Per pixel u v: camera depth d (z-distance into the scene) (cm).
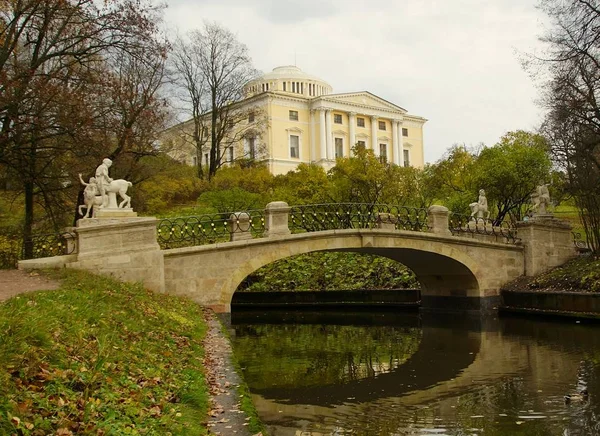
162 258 1664
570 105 2164
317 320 2434
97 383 570
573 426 878
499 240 2398
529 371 1277
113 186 1608
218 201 2994
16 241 2155
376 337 1919
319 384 1224
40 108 1877
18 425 414
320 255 3103
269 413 998
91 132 2000
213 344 1126
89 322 802
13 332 570
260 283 2973
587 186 2211
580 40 2112
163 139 3600
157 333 973
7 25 1902
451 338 1834
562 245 2467
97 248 1569
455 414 966
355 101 6888
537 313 2086
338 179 3284
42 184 2202
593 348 1505
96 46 2069
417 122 7619
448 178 3672
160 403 596
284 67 7475
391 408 1019
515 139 3319
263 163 5144
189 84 4184
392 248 2100
